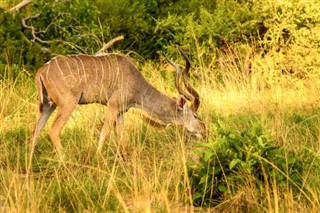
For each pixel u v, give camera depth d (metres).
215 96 23.67
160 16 32.44
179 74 19.73
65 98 18.17
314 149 17.06
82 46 28.06
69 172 14.48
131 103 19.31
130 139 18.95
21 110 21.06
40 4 28.27
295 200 13.91
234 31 29.72
